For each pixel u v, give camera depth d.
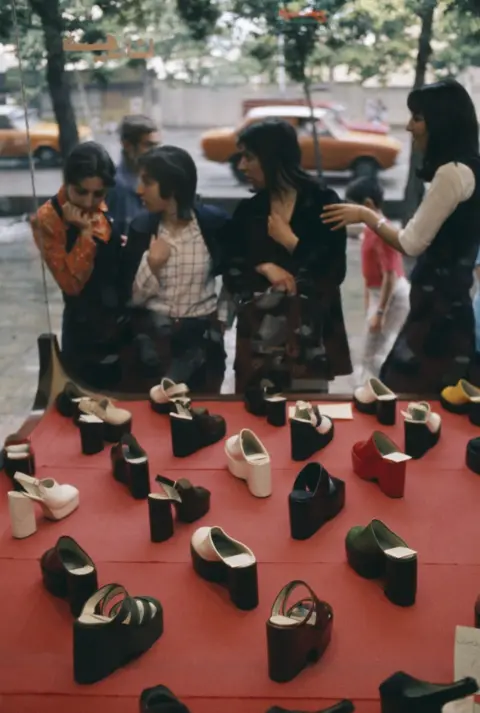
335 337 2.64
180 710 1.22
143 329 2.65
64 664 1.43
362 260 2.59
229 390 2.76
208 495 1.92
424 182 2.37
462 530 1.82
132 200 2.52
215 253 2.55
